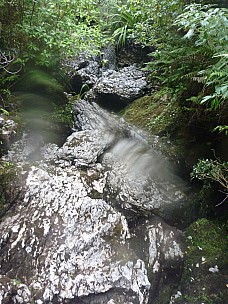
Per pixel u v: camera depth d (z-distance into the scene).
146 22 3.61
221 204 2.39
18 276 1.69
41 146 2.84
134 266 1.79
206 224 2.29
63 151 2.75
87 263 1.74
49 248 1.81
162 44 2.91
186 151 2.76
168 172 2.69
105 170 2.61
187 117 2.85
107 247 1.85
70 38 3.37
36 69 3.52
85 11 4.01
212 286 1.94
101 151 2.83
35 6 3.21
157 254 2.04
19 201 2.09
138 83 4.09
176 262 2.04
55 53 3.53
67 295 1.59
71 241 1.84
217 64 1.83
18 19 3.08
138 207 2.29
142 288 1.70
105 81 4.22
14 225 1.92
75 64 4.84
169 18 2.80
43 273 1.70
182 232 2.28
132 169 2.64
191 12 1.94
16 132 2.72
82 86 4.44
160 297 1.90
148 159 2.76
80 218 1.99
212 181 2.40
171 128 3.04
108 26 5.51
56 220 1.96
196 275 2.01
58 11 3.34
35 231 1.89
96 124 3.43
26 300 1.56
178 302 1.90
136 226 2.22
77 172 2.50
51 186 2.21
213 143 2.65
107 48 5.27
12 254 1.77
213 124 2.55
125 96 3.88
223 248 2.12
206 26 1.80
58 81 4.02
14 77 3.15
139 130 3.15
